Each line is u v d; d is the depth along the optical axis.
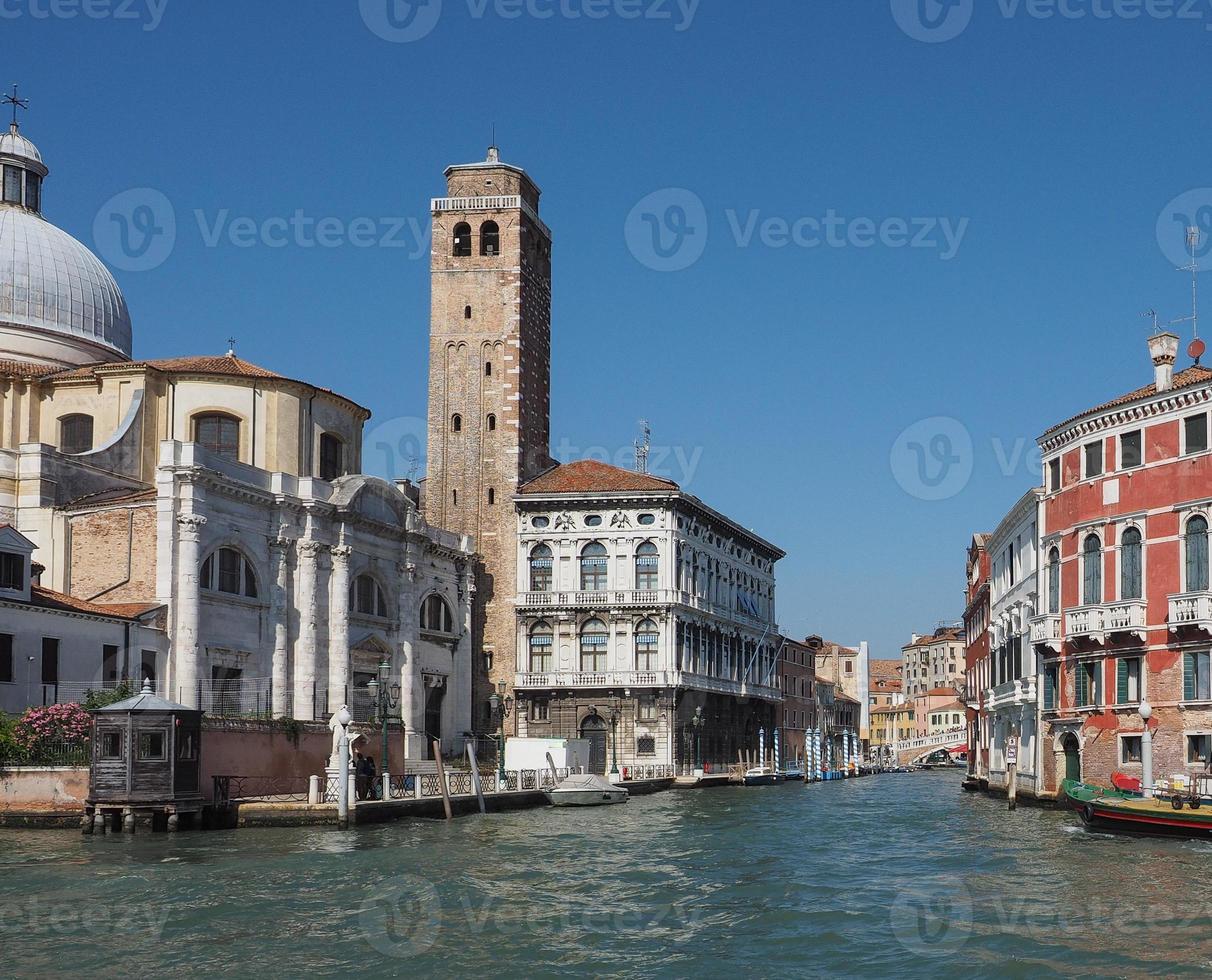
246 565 63.97
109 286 74.44
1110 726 49.75
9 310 69.81
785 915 28.77
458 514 88.38
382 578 74.31
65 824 45.09
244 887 31.80
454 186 91.12
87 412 67.25
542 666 86.25
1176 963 23.92
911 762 150.62
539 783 66.69
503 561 87.62
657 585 86.19
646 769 80.69
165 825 44.34
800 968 24.03
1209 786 43.81
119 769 43.84
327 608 68.94
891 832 47.12
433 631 80.12
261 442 69.44
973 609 83.56
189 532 59.16
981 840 42.44
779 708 116.88
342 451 75.25
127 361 69.69
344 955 24.80
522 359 90.12
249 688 63.25
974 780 79.44
